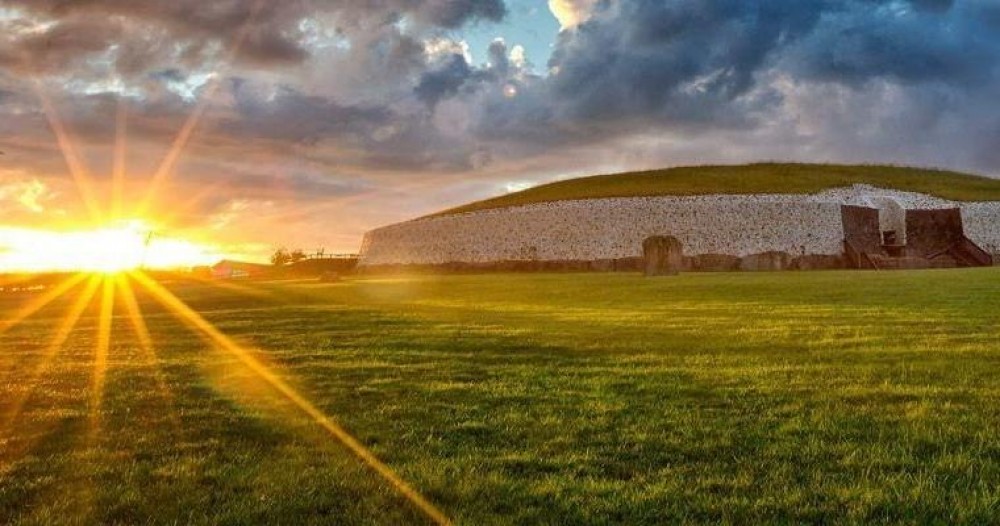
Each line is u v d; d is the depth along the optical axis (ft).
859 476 20.03
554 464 21.95
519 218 284.20
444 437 25.53
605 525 17.10
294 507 18.67
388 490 19.80
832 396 30.35
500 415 28.60
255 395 34.50
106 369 44.52
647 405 29.68
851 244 248.32
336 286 169.68
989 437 23.24
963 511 17.02
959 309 67.10
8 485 21.20
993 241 256.93
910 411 27.25
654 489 19.25
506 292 123.85
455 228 292.61
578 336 54.80
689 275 161.79
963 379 33.22
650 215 272.51
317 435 26.37
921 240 252.21
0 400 34.45
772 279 132.57
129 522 18.06
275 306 107.96
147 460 23.68
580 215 277.85
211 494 19.86
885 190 291.58
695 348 46.26
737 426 25.94
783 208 265.95
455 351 48.49
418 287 149.28
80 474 22.15
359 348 51.62
